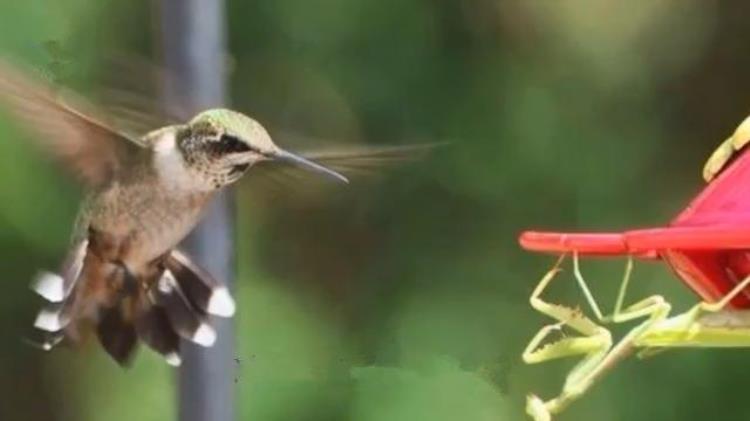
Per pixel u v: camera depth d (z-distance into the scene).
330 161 2.47
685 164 2.74
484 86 2.72
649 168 2.73
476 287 2.72
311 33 2.71
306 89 2.71
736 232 2.41
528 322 2.71
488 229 2.73
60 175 2.68
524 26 2.73
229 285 2.50
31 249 2.69
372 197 2.73
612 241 2.42
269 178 2.49
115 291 2.48
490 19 2.72
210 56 2.48
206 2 2.48
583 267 2.72
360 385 2.69
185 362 2.49
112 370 2.72
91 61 2.63
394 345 2.71
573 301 2.71
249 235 2.73
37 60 2.66
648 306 2.43
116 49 2.68
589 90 2.73
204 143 2.46
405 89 2.72
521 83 2.73
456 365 2.70
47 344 2.48
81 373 2.73
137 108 2.47
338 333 2.72
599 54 2.73
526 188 2.73
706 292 2.43
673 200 2.73
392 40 2.72
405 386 2.69
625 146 2.73
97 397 2.72
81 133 2.46
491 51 2.73
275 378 2.69
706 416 2.70
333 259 2.73
